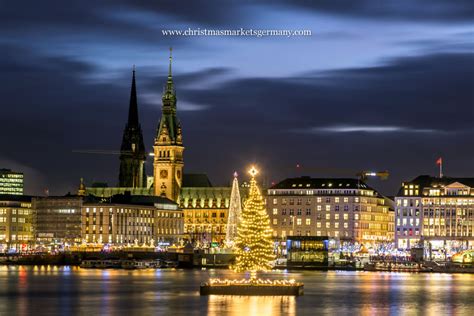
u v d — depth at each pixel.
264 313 190.38
